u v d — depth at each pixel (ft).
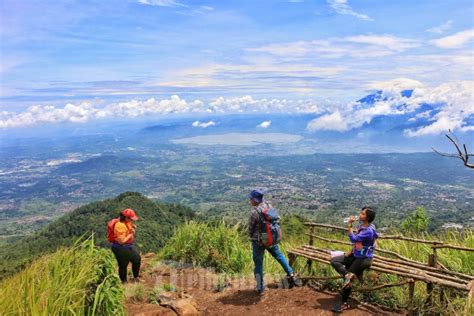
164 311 16.22
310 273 20.43
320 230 30.30
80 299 12.22
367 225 16.51
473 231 21.91
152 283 21.24
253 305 17.89
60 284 12.62
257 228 18.78
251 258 24.31
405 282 15.61
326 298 17.94
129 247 20.85
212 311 17.65
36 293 12.00
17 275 13.55
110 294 13.01
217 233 26.35
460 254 19.36
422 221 24.88
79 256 13.99
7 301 11.50
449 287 15.43
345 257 17.06
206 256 24.70
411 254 20.57
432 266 17.15
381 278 18.17
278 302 17.93
